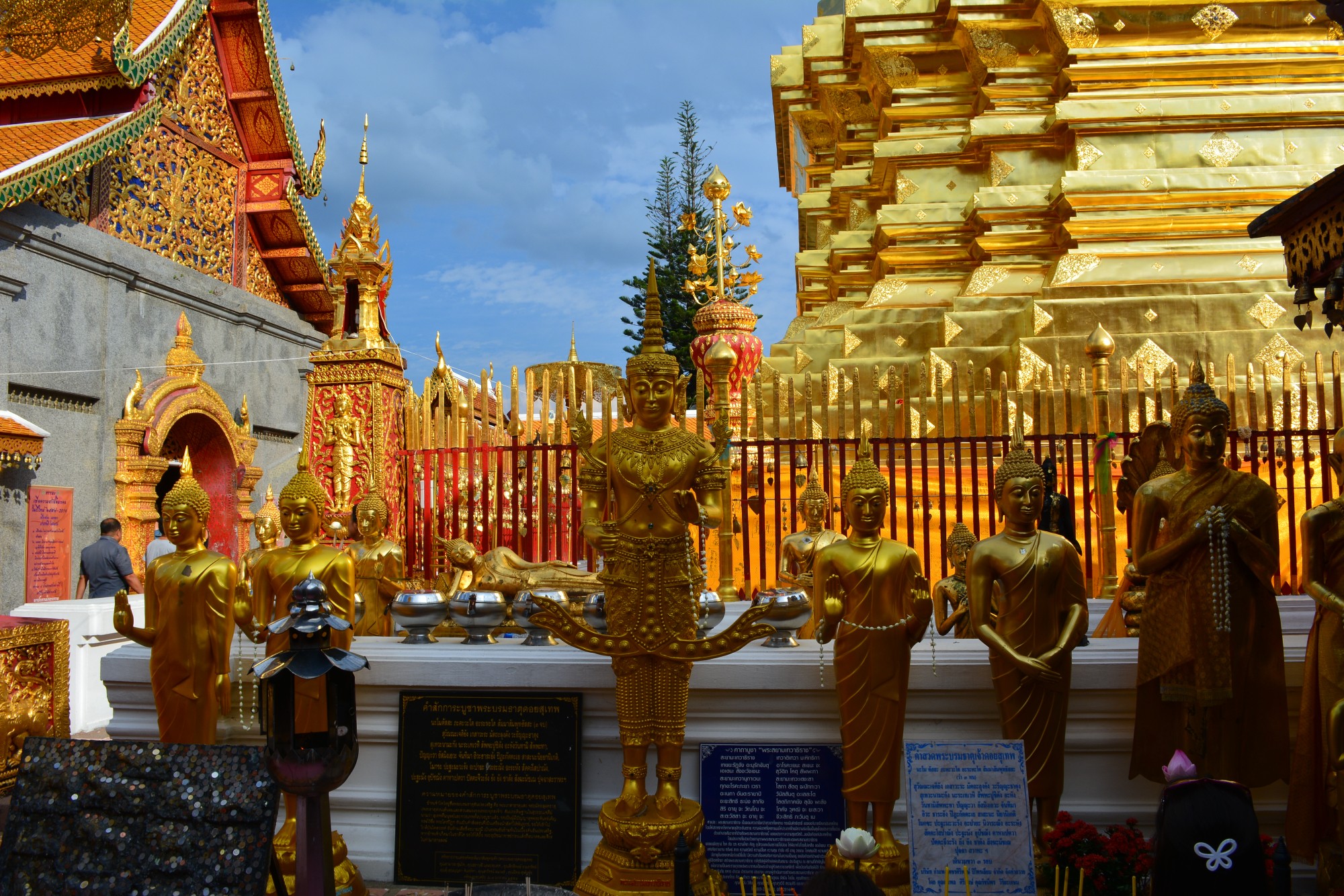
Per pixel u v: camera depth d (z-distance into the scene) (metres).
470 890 4.02
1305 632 5.73
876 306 14.40
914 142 15.52
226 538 19.97
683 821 4.59
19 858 3.67
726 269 12.54
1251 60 13.88
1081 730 5.21
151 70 17.03
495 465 9.34
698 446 4.69
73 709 9.34
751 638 4.60
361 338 8.23
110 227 17.78
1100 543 8.06
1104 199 13.33
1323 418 8.11
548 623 4.62
